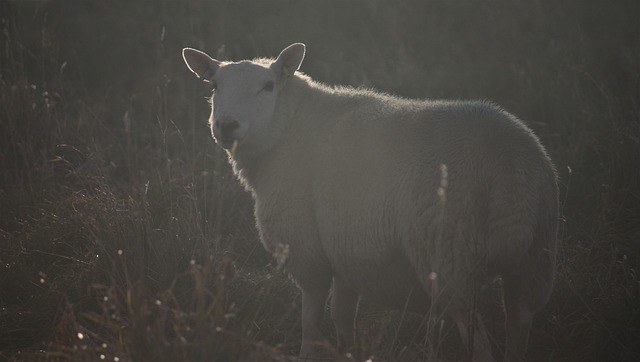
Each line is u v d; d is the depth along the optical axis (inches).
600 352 537.0
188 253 645.3
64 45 1241.4
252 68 571.2
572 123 891.4
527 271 485.1
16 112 872.9
